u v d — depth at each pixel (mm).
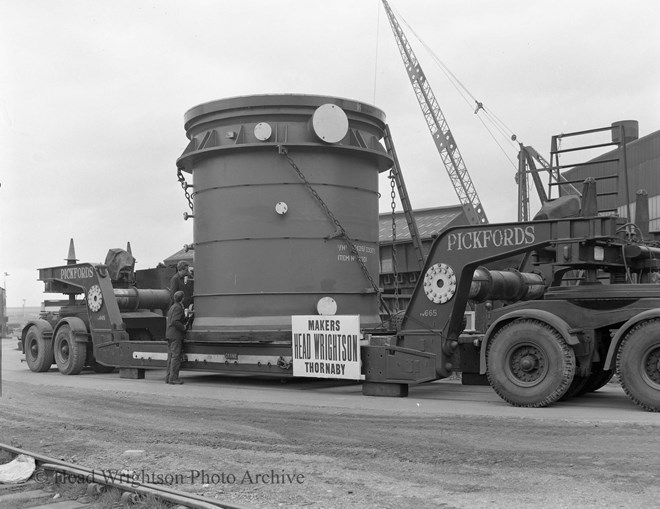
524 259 13328
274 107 13492
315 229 13438
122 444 8562
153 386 14078
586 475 6402
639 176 34625
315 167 13508
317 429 8906
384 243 28906
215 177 13891
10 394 13484
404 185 15492
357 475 6754
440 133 58469
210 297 13922
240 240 13523
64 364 17594
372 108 14414
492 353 10391
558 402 10711
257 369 13086
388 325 14250
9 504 6191
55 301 19562
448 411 9758
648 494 5801
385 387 11625
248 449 7996
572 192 16141
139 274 20219
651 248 11109
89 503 6219
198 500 5777
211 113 13984
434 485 6324
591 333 10055
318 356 12086
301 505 5867
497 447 7555
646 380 9359
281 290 13289
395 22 60156
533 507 5594
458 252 11141
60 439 9070
